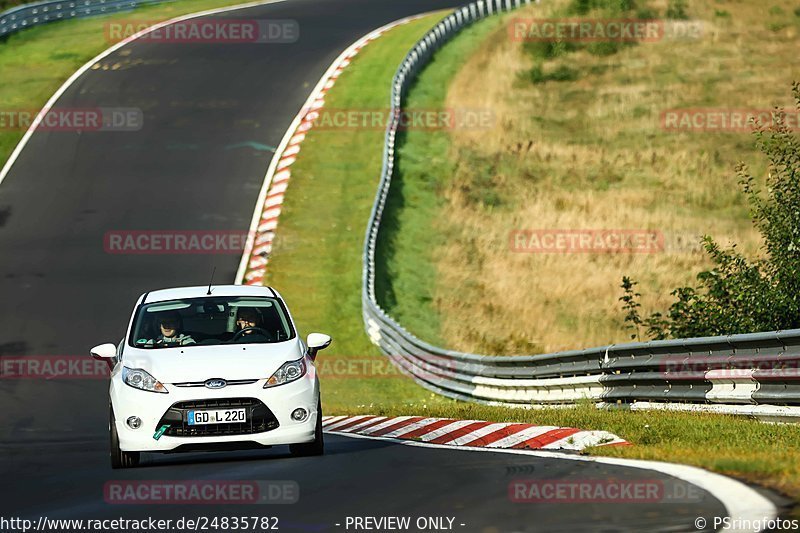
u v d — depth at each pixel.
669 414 52.91
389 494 29.89
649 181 151.00
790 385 47.22
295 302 113.44
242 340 42.84
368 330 106.81
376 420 57.44
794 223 70.25
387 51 192.25
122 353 42.53
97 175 144.00
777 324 67.88
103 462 45.12
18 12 198.88
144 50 190.25
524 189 150.00
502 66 190.50
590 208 142.75
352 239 128.50
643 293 117.94
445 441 45.53
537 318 114.56
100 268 118.25
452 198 145.00
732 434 40.91
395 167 150.75
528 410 58.84
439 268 126.69
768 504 24.56
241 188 141.38
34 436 67.44
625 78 186.00
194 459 44.06
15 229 129.25
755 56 193.12
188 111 165.38
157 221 131.62
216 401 39.88
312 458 40.56
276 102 169.62
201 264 120.25
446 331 112.94
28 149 151.38
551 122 171.38
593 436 41.00
